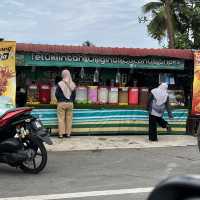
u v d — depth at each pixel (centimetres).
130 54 1245
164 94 1191
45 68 1262
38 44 1188
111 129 1270
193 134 1309
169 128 1220
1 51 1149
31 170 798
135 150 1081
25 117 788
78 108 1246
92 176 791
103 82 1301
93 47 1227
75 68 1280
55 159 955
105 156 999
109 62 1248
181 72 1347
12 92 1155
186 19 3450
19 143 776
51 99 1236
